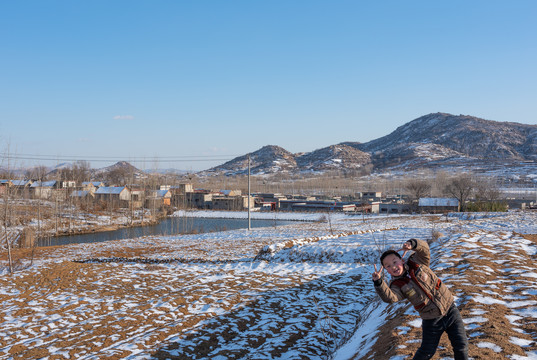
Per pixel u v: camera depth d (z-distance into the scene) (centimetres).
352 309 1561
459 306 952
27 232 4484
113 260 2834
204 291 1797
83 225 7244
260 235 4847
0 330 1312
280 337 1226
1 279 2019
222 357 1073
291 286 1905
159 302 1623
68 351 1116
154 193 10538
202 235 5256
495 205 7781
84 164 16612
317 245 2950
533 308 911
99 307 1566
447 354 624
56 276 2091
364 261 2541
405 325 867
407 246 487
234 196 14012
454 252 1723
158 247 3866
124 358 1059
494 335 716
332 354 1027
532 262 1493
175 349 1127
